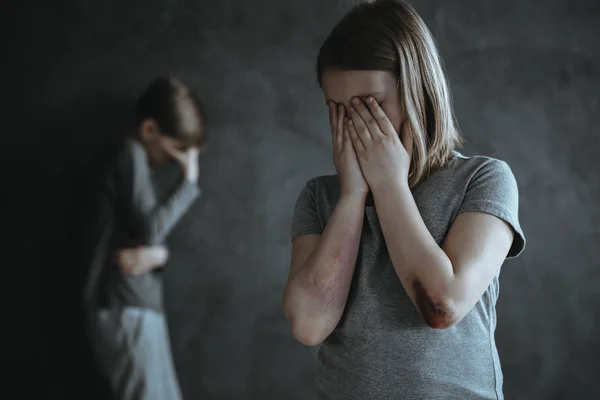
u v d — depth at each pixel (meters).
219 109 2.87
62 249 2.76
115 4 2.85
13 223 2.75
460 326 0.97
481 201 0.99
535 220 2.97
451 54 2.96
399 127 1.02
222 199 2.86
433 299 0.91
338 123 1.04
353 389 0.98
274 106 2.91
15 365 2.71
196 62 2.87
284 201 2.90
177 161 2.78
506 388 2.89
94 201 2.68
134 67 2.84
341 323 1.02
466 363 0.96
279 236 2.89
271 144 2.90
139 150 2.66
